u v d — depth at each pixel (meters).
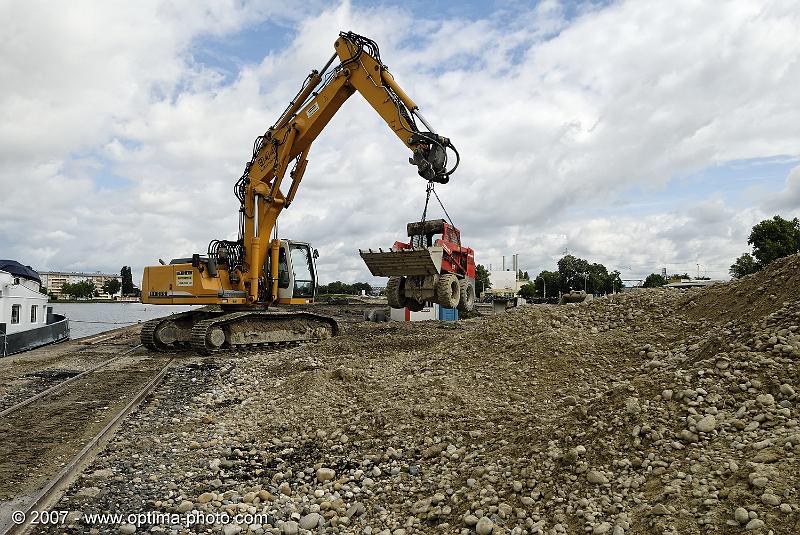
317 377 9.58
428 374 9.41
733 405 4.88
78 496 5.27
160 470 6.07
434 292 13.38
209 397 9.81
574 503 4.24
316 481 5.71
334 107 15.30
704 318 9.41
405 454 6.22
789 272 8.30
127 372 12.72
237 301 16.39
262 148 16.58
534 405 7.34
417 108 13.33
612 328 10.45
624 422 5.02
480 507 4.54
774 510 3.42
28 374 12.72
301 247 17.75
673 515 3.65
